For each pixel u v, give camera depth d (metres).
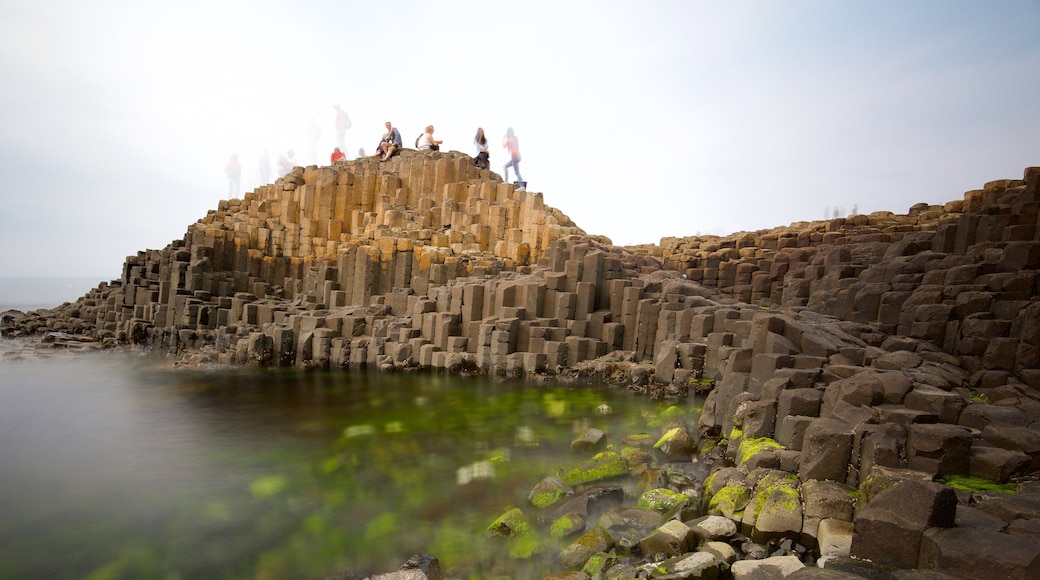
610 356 22.94
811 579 5.68
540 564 8.93
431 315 26.92
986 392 12.62
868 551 6.51
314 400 21.03
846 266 21.69
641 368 21.03
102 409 20.00
